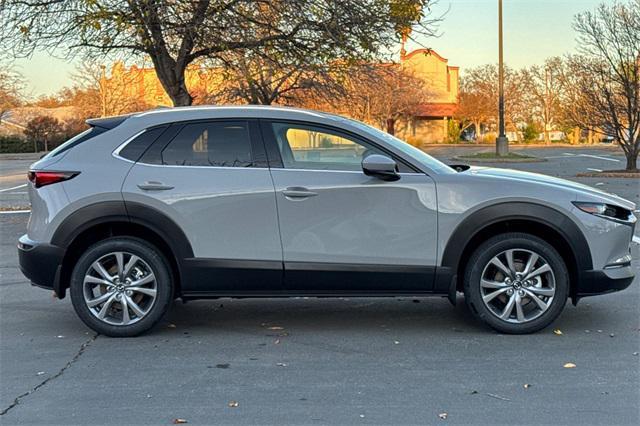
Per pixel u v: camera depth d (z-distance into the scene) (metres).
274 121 5.60
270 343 5.41
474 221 5.40
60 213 5.46
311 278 5.48
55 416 4.01
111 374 4.72
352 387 4.43
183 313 6.38
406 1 12.30
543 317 5.48
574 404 4.11
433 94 61.81
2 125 54.88
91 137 5.65
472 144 57.75
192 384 4.51
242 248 5.46
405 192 5.43
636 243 9.97
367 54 13.13
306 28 12.58
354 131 5.56
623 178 21.70
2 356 5.13
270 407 4.11
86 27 11.57
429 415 3.97
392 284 5.49
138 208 5.43
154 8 11.44
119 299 5.54
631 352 5.08
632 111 22.88
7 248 10.30
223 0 11.98
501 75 34.84
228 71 14.16
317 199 5.42
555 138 66.44
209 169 5.50
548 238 5.61
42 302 6.84
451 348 5.22
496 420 3.89
